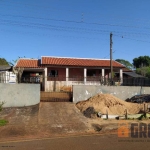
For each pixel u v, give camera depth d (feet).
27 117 47.55
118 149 26.27
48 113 50.93
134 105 59.26
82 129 40.91
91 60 105.81
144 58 239.50
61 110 53.52
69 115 50.19
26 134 36.78
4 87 55.77
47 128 40.63
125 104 59.21
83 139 32.48
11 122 43.80
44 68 92.12
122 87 67.82
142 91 70.44
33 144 29.63
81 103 58.18
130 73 123.13
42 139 33.06
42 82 90.74
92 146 27.91
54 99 62.54
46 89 89.35
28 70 93.30
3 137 34.76
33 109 53.72
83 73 101.19
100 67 98.22
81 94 62.08
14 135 36.01
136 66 244.22
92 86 63.52
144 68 173.88
